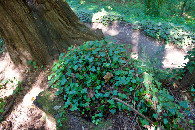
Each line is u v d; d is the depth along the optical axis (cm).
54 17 371
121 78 246
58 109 235
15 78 381
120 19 767
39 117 305
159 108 220
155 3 935
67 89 253
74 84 250
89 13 864
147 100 230
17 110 324
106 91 248
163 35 634
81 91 241
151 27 679
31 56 381
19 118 311
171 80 300
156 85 268
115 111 220
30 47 368
